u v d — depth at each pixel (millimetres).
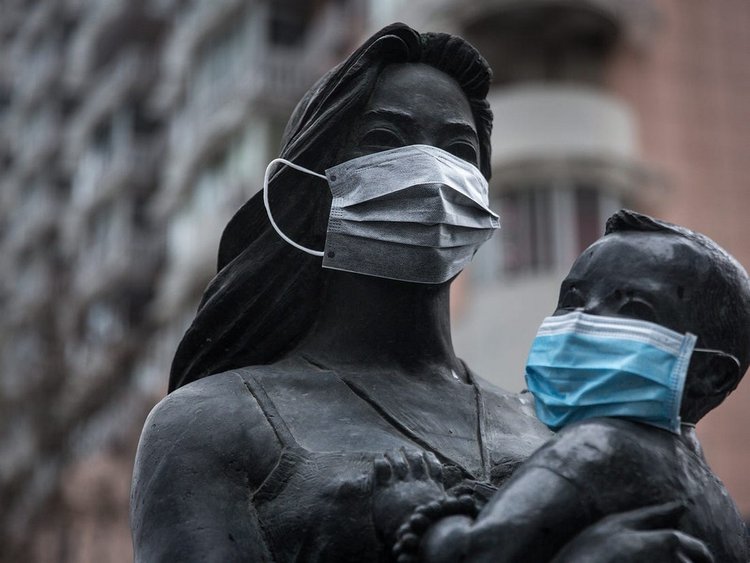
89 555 23531
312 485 2396
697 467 2322
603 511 2184
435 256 2723
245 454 2475
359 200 2723
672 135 20656
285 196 2836
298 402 2574
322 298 2826
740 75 21312
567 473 2188
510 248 18797
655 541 2137
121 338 28141
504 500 2178
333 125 2785
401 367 2752
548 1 19234
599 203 19078
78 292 36062
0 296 43562
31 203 45219
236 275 2826
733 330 2365
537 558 2145
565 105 19297
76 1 43875
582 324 2361
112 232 36906
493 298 18281
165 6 34938
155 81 36562
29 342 35312
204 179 29641
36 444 24141
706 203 20516
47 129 44250
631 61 20734
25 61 49031
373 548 2316
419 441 2541
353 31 24844
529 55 20281
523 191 19094
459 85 2945
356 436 2488
